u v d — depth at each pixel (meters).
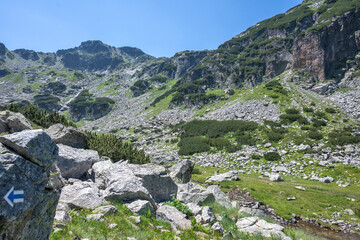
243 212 18.00
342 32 104.50
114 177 13.07
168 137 91.50
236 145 66.94
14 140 4.20
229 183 39.00
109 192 11.70
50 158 4.77
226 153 63.69
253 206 29.28
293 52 112.81
